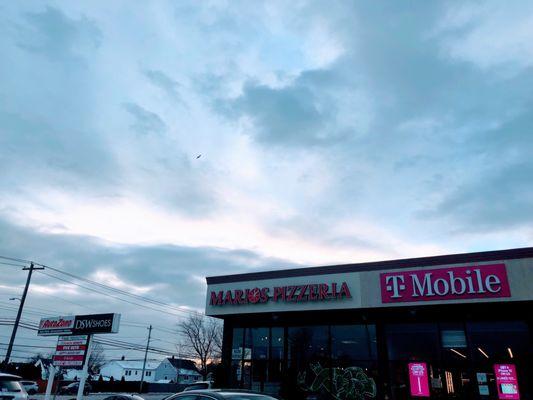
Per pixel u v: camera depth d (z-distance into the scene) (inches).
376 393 695.1
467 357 658.8
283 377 775.1
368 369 716.0
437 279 655.1
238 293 804.6
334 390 729.0
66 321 770.2
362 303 697.6
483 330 665.0
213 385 839.7
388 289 685.3
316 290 738.8
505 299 607.2
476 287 627.8
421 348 693.9
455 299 634.8
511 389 618.8
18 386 561.3
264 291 781.9
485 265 633.6
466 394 642.8
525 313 647.1
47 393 740.0
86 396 1875.0
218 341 2655.0
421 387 672.4
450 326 687.7
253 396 285.3
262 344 816.9
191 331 2677.2
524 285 604.1
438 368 671.8
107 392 2409.0
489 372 639.1
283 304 759.1
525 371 619.2
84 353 727.1
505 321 656.4
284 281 776.9
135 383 2650.1
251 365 811.4
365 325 746.8
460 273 643.5
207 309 832.3
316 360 762.2
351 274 724.0
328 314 770.8
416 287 665.6
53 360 759.7
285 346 796.0
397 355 706.2
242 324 850.1
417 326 710.5
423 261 675.4
